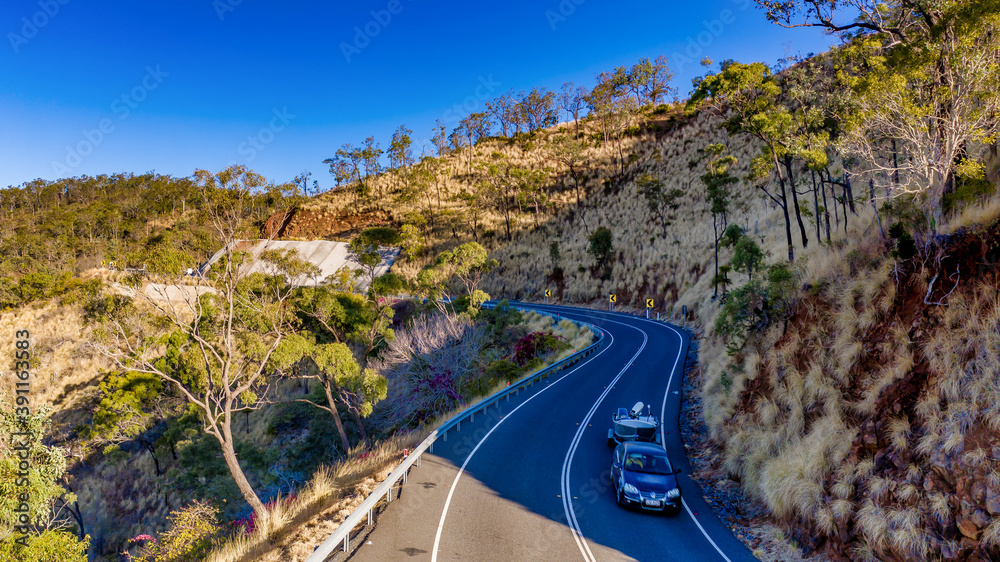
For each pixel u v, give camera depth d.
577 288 59.31
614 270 57.41
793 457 11.26
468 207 90.38
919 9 12.91
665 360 29.62
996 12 11.06
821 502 9.73
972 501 7.63
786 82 24.67
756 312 17.84
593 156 102.06
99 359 41.25
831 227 32.25
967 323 9.53
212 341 20.94
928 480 8.30
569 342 38.84
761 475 11.94
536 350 36.53
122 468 32.34
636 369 28.09
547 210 84.19
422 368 29.67
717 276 35.00
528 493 12.57
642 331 39.59
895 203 16.25
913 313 11.14
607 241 57.88
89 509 29.75
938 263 11.04
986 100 11.99
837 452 10.22
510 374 28.88
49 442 33.53
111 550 27.86
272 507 12.02
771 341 16.45
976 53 11.89
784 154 24.56
